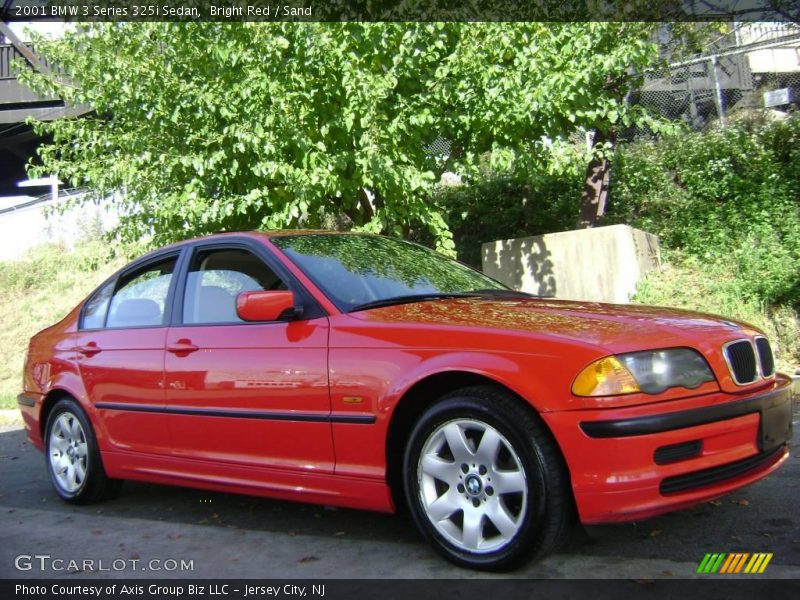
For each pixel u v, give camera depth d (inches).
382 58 314.3
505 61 322.3
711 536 142.4
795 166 403.5
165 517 186.9
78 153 332.2
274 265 167.8
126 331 192.2
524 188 443.8
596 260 351.6
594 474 120.1
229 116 293.6
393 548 148.9
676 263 386.6
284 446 153.9
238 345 163.3
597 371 121.7
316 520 172.9
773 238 368.8
